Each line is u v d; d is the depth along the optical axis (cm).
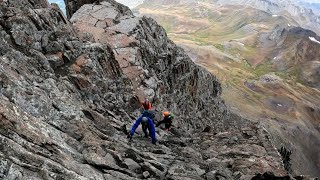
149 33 4166
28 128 1140
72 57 2247
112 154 1398
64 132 1415
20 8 2062
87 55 2353
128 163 1383
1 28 1842
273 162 2102
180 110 3959
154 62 3803
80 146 1339
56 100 1579
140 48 3494
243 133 2745
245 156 2172
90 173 1143
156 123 2723
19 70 1551
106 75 2519
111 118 2062
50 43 2116
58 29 2283
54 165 1030
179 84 4278
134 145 1800
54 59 2072
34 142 1113
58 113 1495
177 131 2698
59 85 1759
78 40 2422
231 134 2733
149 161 1489
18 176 912
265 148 2381
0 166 902
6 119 1077
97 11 3944
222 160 2047
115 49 3381
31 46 1953
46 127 1266
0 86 1304
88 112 1761
